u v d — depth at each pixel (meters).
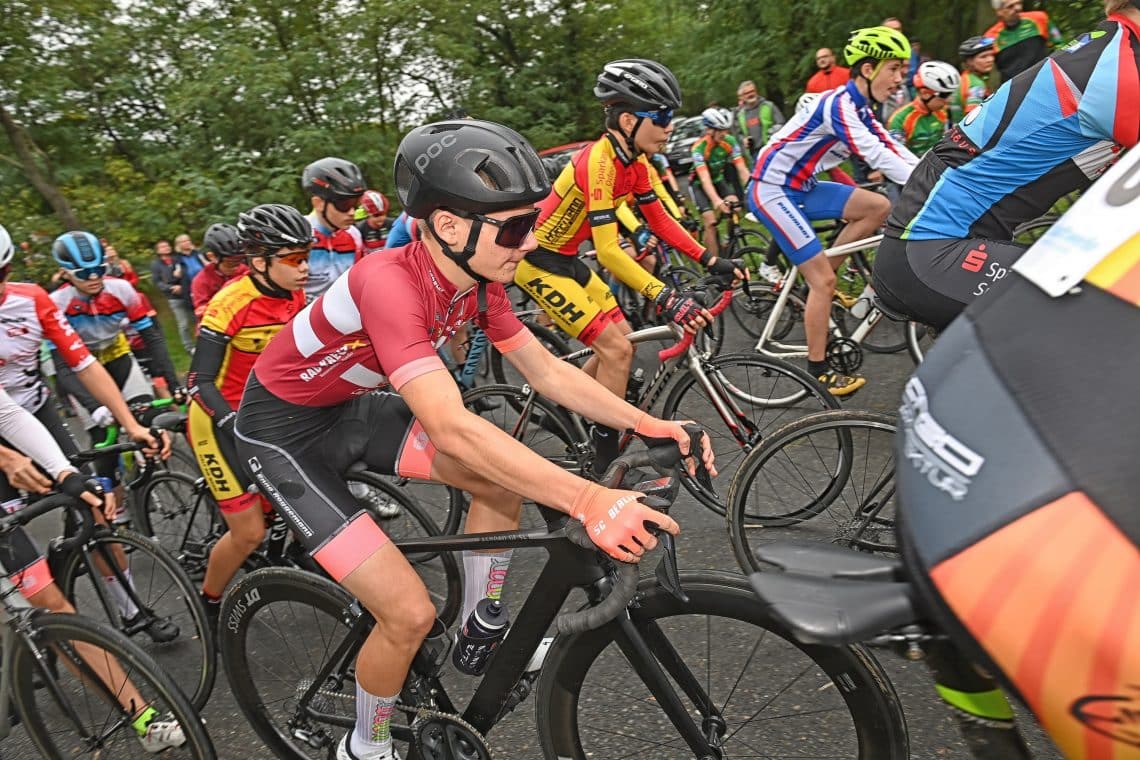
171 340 9.62
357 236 3.89
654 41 19.41
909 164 3.47
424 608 1.66
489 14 17.48
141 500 3.43
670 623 2.04
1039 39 5.48
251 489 2.54
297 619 2.02
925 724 1.99
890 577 1.00
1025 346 0.85
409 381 1.50
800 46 13.24
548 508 1.76
